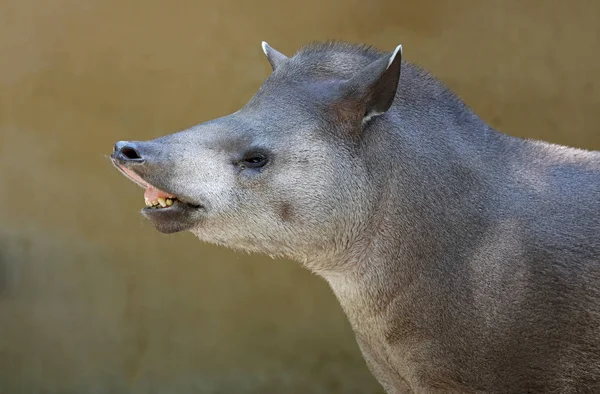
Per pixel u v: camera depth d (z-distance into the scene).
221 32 16.83
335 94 8.91
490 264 8.96
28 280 17.28
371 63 8.84
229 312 17.23
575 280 8.89
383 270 9.20
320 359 17.12
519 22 16.61
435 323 9.07
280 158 8.74
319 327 17.09
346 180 8.95
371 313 9.41
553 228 9.03
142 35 16.89
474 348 9.00
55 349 17.38
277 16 16.77
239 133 8.72
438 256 9.05
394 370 9.71
